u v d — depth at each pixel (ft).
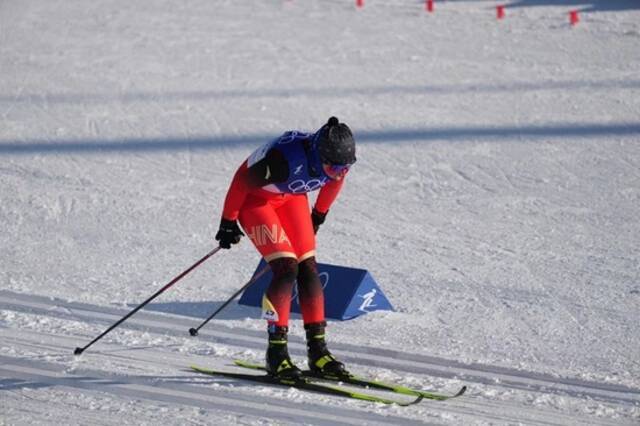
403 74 159.12
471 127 131.64
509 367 57.77
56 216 96.73
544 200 103.55
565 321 68.08
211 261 82.99
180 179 110.73
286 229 54.80
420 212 99.81
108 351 59.00
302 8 211.61
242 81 156.04
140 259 83.10
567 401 52.06
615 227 94.22
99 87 152.66
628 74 156.76
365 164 116.98
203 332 64.49
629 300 73.10
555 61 165.99
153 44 181.27
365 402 50.47
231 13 207.51
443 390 53.67
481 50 174.29
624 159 117.39
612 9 202.90
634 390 54.39
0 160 117.29
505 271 80.94
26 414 48.16
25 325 63.72
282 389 52.13
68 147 123.54
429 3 208.13
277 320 52.85
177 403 50.06
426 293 74.74
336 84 153.69
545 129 130.21
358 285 68.85
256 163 51.57
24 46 178.70
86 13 207.00
